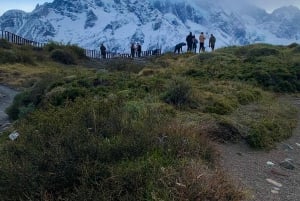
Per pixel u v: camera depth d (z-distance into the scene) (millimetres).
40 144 6438
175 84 12000
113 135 6828
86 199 5066
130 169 5648
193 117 10148
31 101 15828
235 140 9617
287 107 13859
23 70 30219
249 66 18953
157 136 7020
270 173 7977
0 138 10281
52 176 5527
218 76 17281
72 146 6051
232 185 6074
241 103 13078
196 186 5344
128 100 10953
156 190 5301
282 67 18844
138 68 25344
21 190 5418
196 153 7016
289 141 10625
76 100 9062
